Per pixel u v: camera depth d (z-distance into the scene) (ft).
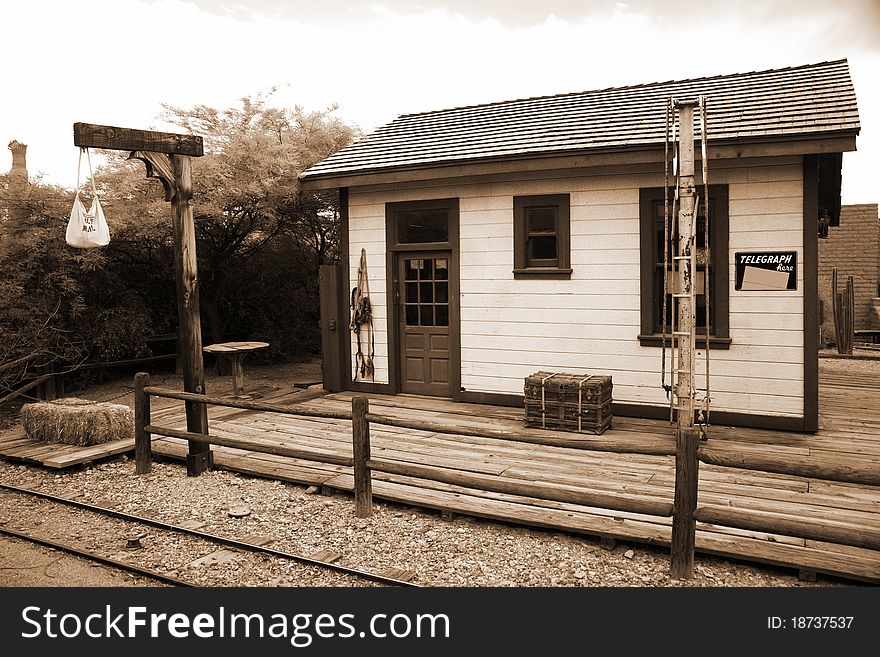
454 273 31.22
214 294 43.29
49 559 17.04
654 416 27.14
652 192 26.58
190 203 23.41
